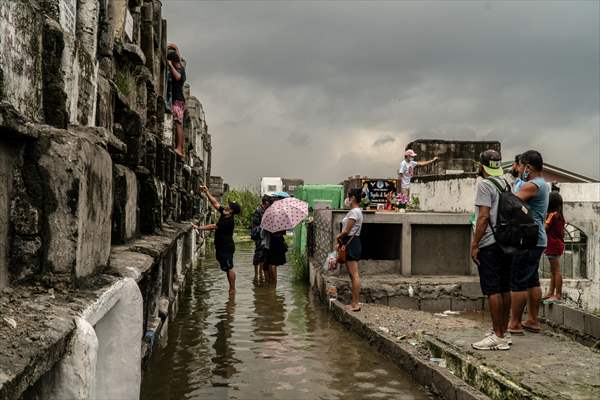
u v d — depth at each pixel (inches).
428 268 452.8
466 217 449.1
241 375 244.4
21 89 120.3
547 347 241.3
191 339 305.3
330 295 399.2
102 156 136.3
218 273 582.9
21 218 105.2
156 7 357.1
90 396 91.0
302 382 236.7
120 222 203.3
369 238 544.7
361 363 265.3
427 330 291.0
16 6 116.4
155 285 266.4
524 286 267.0
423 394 223.1
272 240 512.1
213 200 455.8
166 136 418.6
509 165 749.9
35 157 107.9
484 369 206.4
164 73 395.5
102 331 129.0
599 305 445.7
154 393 218.4
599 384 190.2
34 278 106.5
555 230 351.6
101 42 229.3
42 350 75.5
